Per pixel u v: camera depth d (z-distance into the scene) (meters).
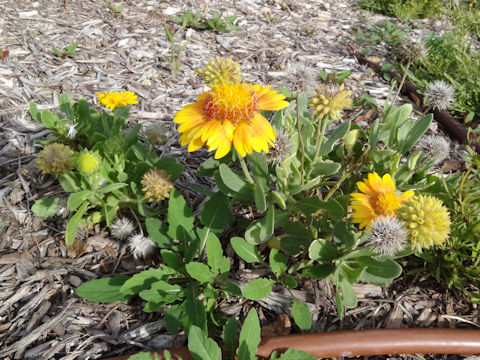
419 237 0.26
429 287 0.36
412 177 0.39
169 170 0.36
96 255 0.36
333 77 0.62
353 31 0.80
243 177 0.35
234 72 0.31
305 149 0.34
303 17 0.83
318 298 0.34
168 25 0.71
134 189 0.34
